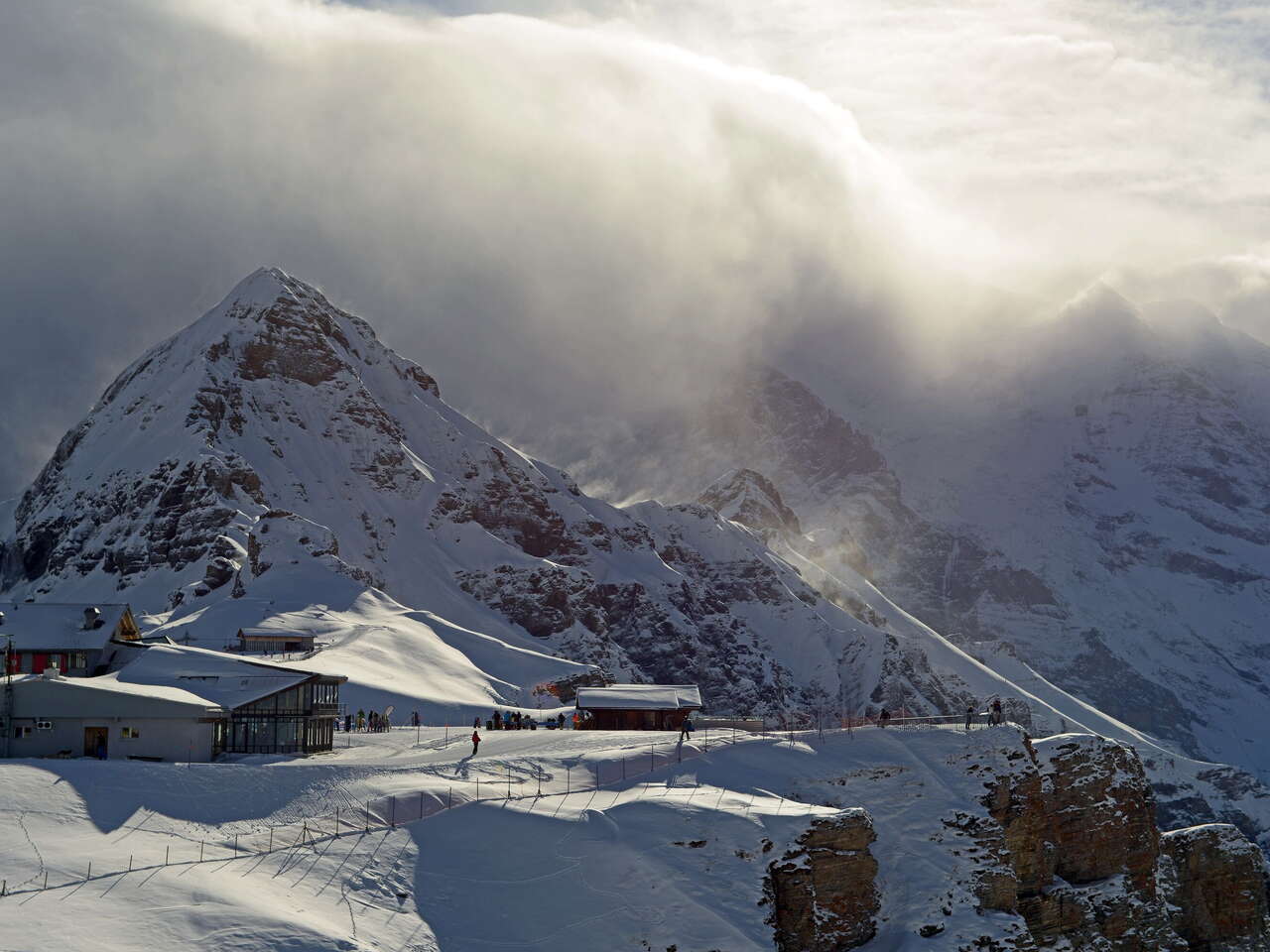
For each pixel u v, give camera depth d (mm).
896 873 119688
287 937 86250
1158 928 136375
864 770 131875
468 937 95000
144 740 121125
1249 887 154875
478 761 122875
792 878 106500
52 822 96875
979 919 116312
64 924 82750
